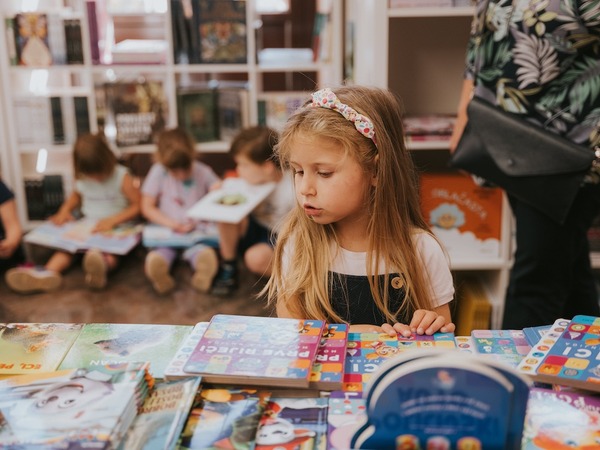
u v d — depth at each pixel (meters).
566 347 1.09
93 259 3.21
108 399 0.93
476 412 0.79
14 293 3.25
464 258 2.72
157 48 3.72
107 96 3.66
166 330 1.23
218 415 0.96
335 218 1.31
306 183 1.29
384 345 1.16
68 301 3.15
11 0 3.65
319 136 1.26
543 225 2.00
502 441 0.80
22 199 3.69
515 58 1.90
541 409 0.97
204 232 3.45
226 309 3.05
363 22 2.80
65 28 3.53
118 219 3.61
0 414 0.91
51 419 0.90
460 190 2.68
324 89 1.35
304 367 1.02
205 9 3.54
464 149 2.03
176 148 3.39
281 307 1.47
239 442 0.90
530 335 1.17
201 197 3.56
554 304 2.08
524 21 1.85
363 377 1.05
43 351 1.14
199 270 3.20
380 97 1.38
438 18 2.89
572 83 1.89
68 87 4.00
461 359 0.79
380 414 0.81
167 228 3.50
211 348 1.08
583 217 2.01
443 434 0.80
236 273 3.27
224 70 3.60
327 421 0.95
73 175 3.66
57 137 3.66
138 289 3.29
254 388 1.03
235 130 3.70
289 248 1.48
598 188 1.96
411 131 2.66
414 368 0.79
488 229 2.71
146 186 3.56
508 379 0.79
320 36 3.60
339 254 1.44
